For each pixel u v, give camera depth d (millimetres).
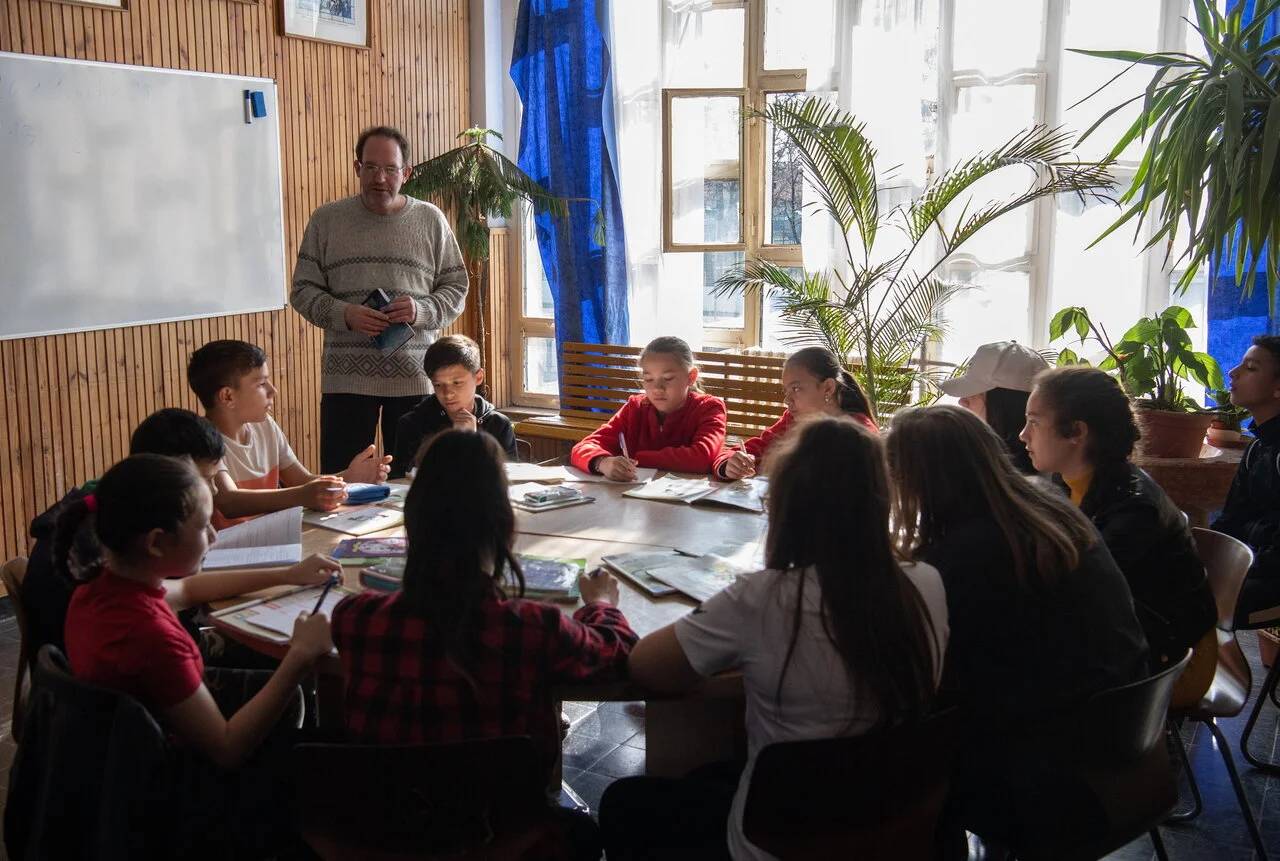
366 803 1499
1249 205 3346
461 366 3148
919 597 1536
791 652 1505
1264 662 3467
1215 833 2547
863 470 1513
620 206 5492
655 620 1883
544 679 1540
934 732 1553
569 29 5352
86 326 4004
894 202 4938
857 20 4914
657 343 3254
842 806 1524
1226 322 4332
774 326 5480
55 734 1619
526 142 5621
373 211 3926
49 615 2002
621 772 2859
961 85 4855
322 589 2049
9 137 3672
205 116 4359
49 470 3969
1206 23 3619
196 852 1667
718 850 1711
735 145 5359
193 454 2240
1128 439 2135
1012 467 1809
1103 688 1725
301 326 4953
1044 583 1680
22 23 3686
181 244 4324
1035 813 1710
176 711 1656
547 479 2990
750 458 2975
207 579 2029
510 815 1524
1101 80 4641
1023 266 4867
